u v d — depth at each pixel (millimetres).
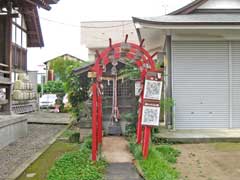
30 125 17625
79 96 14062
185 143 11664
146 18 13281
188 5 14406
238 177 7609
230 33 13617
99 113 9922
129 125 12898
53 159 9477
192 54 13758
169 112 13648
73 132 13953
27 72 26234
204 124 13750
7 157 9930
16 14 14383
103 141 12023
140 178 7414
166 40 13773
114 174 7734
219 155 9797
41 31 25703
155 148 10078
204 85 13773
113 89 13594
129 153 10000
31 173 8039
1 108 14328
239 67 13805
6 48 14234
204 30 13227
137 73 12133
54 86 38094
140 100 9969
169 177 7184
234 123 13789
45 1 14570
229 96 13773
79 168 7895
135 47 9203
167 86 13766
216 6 14562
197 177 7609
